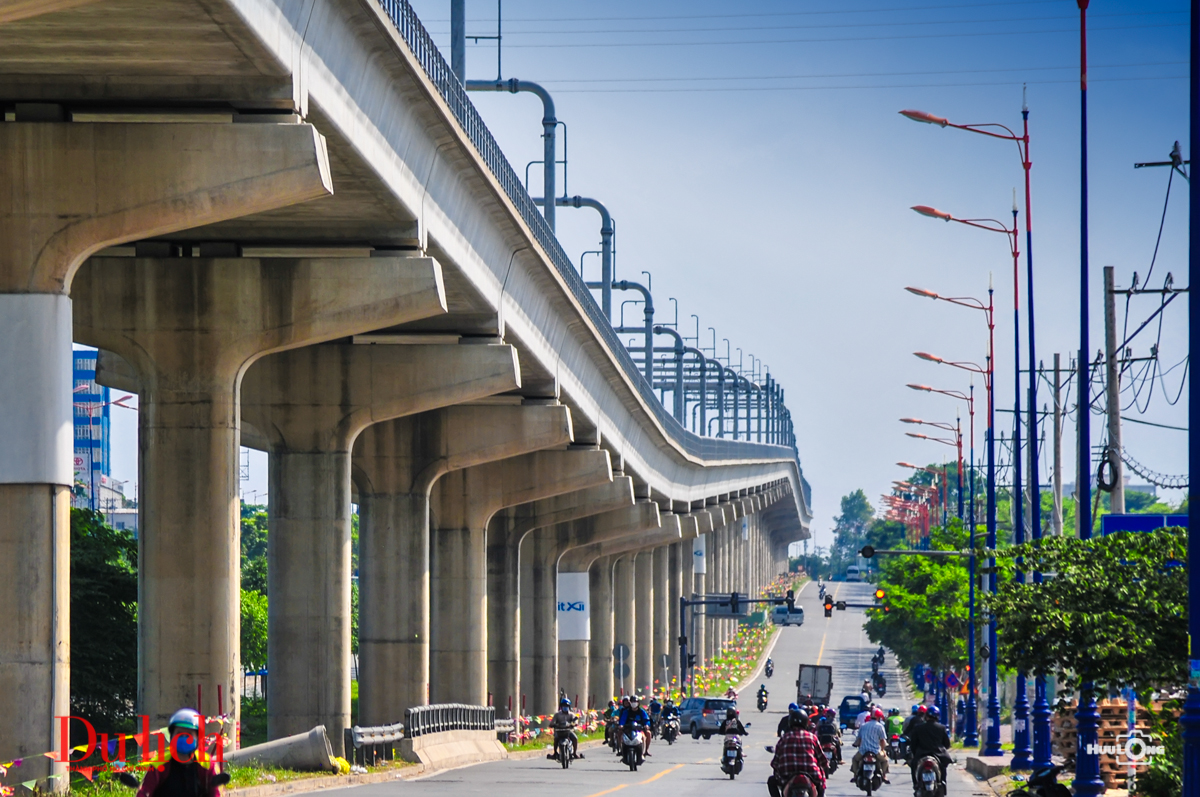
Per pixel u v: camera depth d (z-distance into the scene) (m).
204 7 53.72
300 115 63.44
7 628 59.31
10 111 63.66
